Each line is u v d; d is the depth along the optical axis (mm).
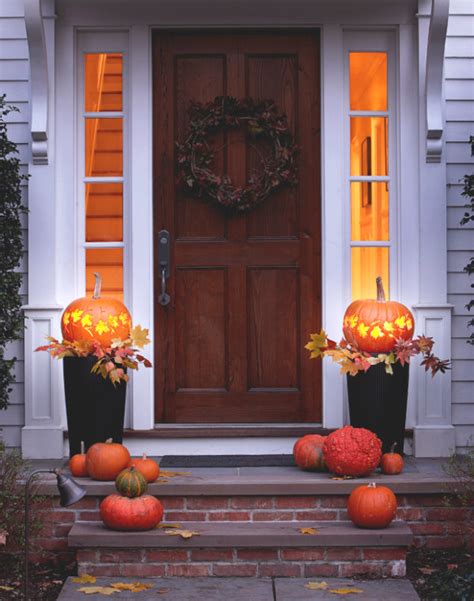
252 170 5984
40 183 5820
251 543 4715
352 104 6012
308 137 5996
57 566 4965
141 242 5891
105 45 5961
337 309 5910
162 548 4715
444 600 4422
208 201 5988
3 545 4859
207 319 6023
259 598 4402
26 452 5762
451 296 5910
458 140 5898
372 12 5910
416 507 5051
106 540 4680
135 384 5852
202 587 4562
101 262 5988
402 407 5461
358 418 5457
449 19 5910
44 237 5828
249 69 6008
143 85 5898
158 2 5863
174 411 6004
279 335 6020
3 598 4480
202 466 5488
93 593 4449
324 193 5922
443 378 5840
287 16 5906
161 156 5996
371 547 4727
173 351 6008
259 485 4965
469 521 5035
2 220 5402
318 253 6000
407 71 5922
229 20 5906
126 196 5965
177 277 6008
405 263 5930
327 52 5918
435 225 5871
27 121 5883
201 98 6008
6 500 4809
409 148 5930
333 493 4980
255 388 6012
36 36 5617
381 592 4469
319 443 5320
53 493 4953
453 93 5902
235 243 6004
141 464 5000
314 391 6000
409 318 5535
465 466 5305
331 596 4414
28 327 5797
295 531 4785
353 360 5469
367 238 6008
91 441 5367
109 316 5449
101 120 5988
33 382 5797
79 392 5359
